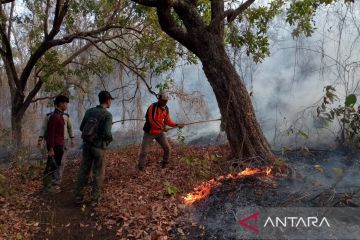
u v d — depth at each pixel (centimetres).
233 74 661
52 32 978
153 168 736
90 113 602
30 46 1111
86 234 505
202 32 666
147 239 465
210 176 624
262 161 616
